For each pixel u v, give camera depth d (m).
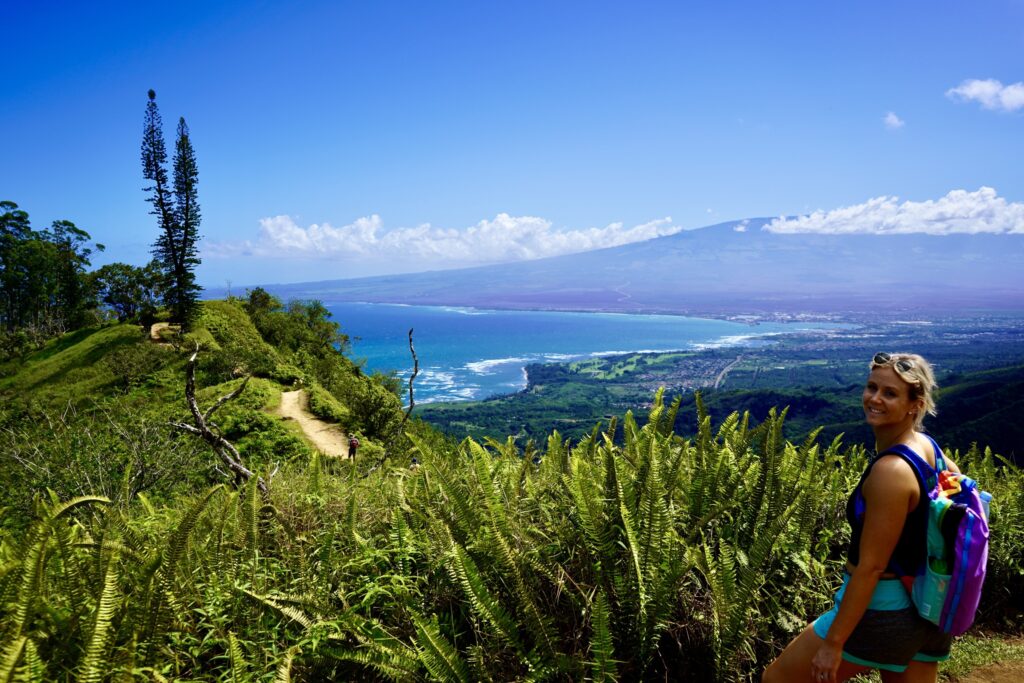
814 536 3.30
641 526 2.64
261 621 2.42
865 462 4.49
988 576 3.90
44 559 2.21
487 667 2.31
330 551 2.77
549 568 2.65
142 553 2.59
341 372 48.41
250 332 55.88
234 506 3.15
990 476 4.68
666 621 2.39
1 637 1.94
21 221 77.06
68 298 76.06
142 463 7.64
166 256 51.81
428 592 2.70
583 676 2.18
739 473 3.04
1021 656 3.35
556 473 3.35
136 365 37.44
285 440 22.08
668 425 3.60
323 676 2.32
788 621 2.65
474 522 2.70
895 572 1.85
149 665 2.14
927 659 1.91
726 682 2.38
